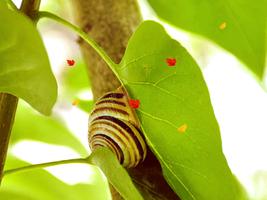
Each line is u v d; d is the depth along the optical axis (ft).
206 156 0.63
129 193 0.58
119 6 0.79
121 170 0.59
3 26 0.56
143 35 0.64
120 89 0.66
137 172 0.67
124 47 0.76
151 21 0.64
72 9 0.82
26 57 0.56
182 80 0.63
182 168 0.64
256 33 0.83
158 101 0.64
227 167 0.63
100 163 0.61
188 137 0.63
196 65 0.63
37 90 0.57
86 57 0.77
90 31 0.78
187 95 0.63
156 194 0.66
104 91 0.74
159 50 0.64
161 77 0.64
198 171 0.64
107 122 0.66
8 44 0.56
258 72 0.83
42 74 0.57
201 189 0.64
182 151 0.64
